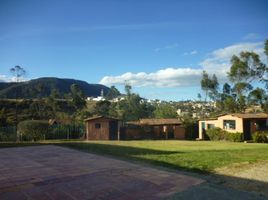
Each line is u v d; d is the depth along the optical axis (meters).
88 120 38.97
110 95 102.75
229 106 50.34
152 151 17.83
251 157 13.93
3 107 60.25
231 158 13.61
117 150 18.05
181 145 25.67
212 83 57.12
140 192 8.27
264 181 9.20
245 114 39.59
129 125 43.19
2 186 8.95
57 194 8.14
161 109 64.06
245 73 41.53
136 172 10.74
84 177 10.01
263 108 40.81
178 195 7.96
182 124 46.06
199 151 17.89
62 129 38.03
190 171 10.95
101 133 39.19
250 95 42.00
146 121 46.25
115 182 9.31
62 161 13.41
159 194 8.08
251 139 36.72
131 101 65.75
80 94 75.00
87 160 13.66
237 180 9.40
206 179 9.65
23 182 9.40
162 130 44.34
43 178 9.91
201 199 7.61
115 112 62.53
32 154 16.12
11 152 17.14
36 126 35.59
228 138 37.72
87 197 7.88
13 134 34.97
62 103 69.25
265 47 38.94
